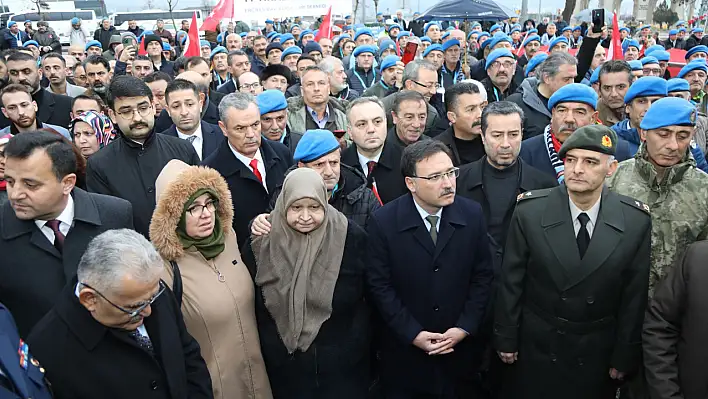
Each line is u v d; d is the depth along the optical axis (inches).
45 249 106.0
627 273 112.0
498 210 141.9
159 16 1042.7
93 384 85.9
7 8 1043.9
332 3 440.8
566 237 112.3
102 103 214.7
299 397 116.5
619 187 127.7
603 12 220.2
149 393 89.4
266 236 116.6
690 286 96.7
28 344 85.0
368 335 125.6
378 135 157.8
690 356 96.6
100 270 80.5
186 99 186.5
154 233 105.0
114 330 86.2
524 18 1033.5
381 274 125.6
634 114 163.8
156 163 161.0
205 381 100.3
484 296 128.8
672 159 119.1
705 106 264.4
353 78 347.3
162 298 94.7
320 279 113.0
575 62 196.7
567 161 109.0
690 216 119.5
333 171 135.9
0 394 70.8
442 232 125.0
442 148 121.1
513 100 211.0
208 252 109.3
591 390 116.0
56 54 280.4
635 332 112.0
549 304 115.2
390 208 128.9
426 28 486.9
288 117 219.3
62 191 104.3
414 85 211.3
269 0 440.5
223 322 109.0
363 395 124.0
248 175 155.0
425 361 128.8
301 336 111.4
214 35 567.5
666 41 726.5
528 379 120.7
